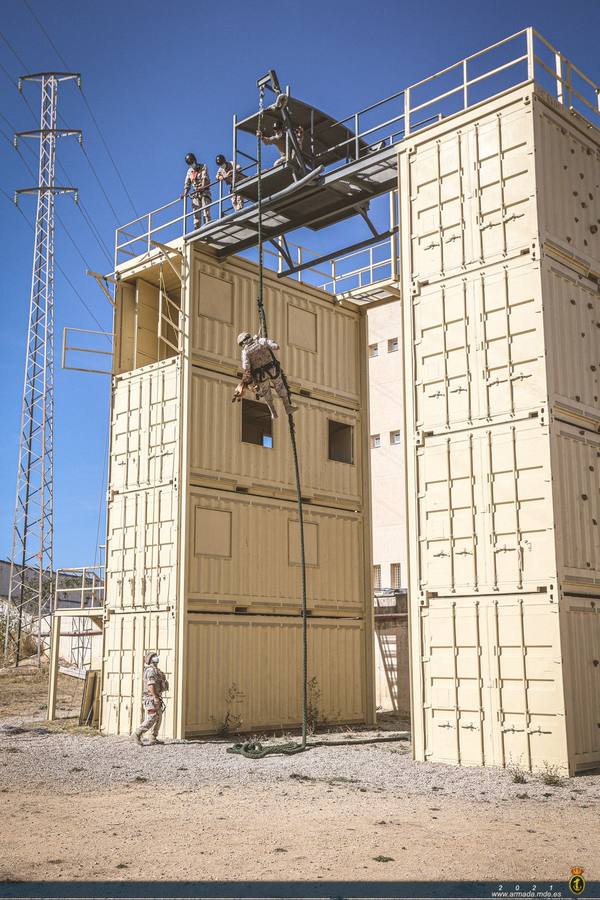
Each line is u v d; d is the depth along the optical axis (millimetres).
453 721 14398
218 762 14820
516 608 13969
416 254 16297
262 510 21406
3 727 21016
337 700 22203
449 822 9477
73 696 29797
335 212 20188
